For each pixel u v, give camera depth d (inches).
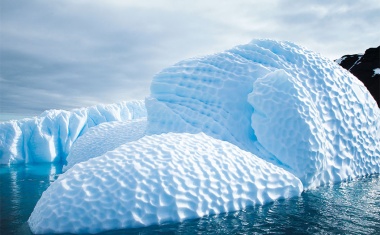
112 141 467.5
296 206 245.1
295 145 301.1
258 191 242.1
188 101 382.0
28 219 219.3
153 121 391.5
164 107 384.5
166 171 219.1
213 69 386.3
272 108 316.2
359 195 284.4
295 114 306.7
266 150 319.9
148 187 206.5
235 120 351.6
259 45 410.0
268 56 385.7
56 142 634.8
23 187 355.6
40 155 605.6
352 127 363.9
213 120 351.3
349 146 354.6
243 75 369.7
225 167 242.4
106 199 197.9
